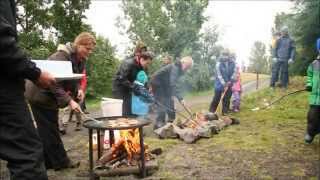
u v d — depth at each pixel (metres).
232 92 9.98
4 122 2.16
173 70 7.62
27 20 19.19
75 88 4.68
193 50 19.58
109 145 5.68
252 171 4.77
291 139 6.58
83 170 4.80
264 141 6.44
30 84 4.47
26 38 18.22
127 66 6.43
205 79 19.80
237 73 9.84
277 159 5.32
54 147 4.73
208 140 6.57
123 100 6.56
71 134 7.43
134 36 20.03
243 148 5.95
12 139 2.15
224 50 9.66
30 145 2.21
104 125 4.20
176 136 6.74
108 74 19.58
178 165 5.01
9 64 2.11
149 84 7.69
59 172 4.73
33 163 2.17
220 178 4.49
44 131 4.64
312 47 15.10
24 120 2.20
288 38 12.33
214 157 5.43
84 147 6.20
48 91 4.42
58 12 19.97
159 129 6.96
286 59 12.30
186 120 7.50
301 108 9.91
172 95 7.83
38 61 4.11
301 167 4.95
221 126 7.54
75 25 20.55
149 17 19.56
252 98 11.73
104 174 4.44
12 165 2.17
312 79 6.18
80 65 4.90
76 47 4.77
